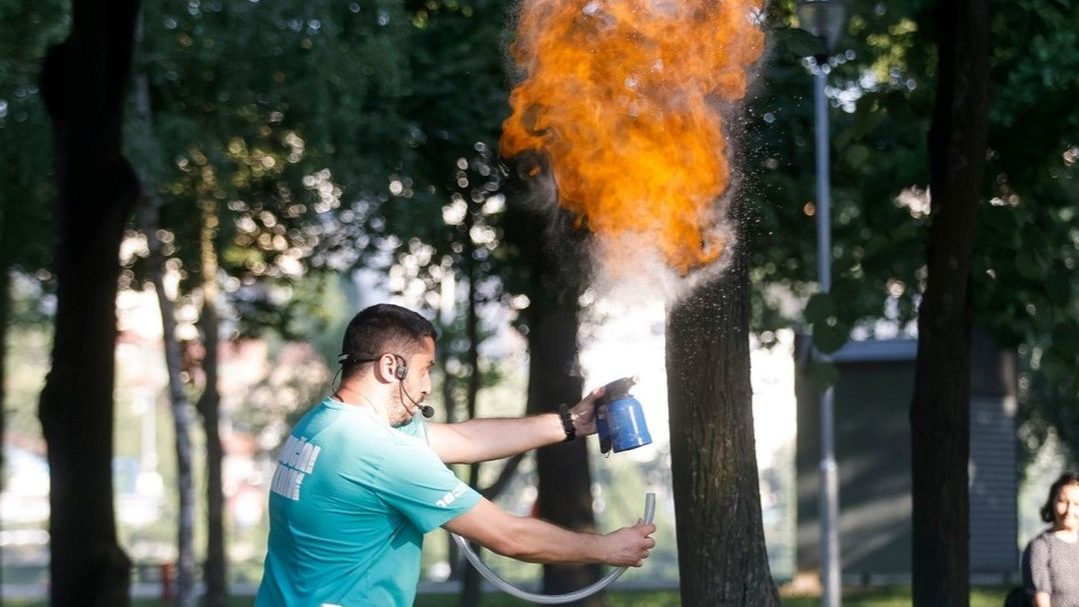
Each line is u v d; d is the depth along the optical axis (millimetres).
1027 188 10609
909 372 27047
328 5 17688
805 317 9477
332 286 45938
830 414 19203
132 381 77688
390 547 4836
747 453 7527
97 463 13227
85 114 13055
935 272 9047
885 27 13258
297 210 22125
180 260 23500
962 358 9117
